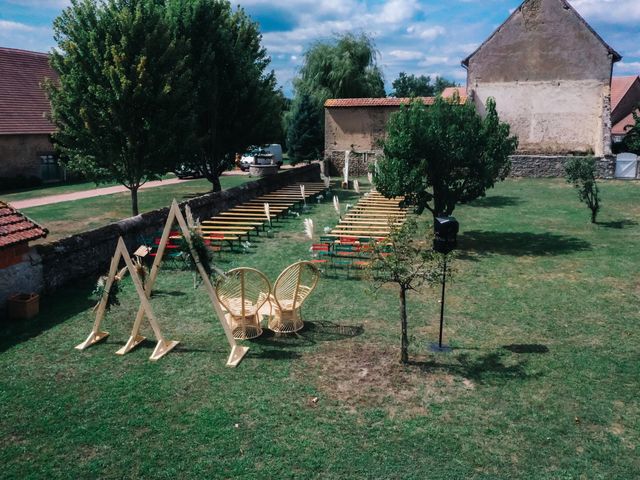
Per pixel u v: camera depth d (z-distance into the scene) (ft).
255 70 76.59
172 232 50.26
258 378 24.25
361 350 27.04
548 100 96.48
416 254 26.18
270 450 18.94
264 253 47.09
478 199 73.87
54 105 55.72
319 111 126.72
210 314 32.37
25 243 33.55
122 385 23.70
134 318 31.73
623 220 57.82
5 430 20.39
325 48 137.08
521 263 42.65
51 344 28.07
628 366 24.94
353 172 108.58
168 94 55.77
